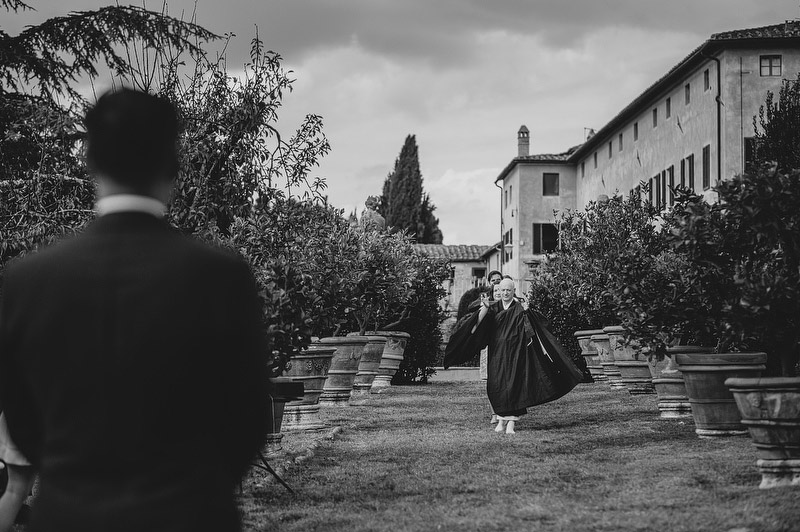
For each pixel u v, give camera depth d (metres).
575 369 10.96
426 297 23.88
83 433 2.24
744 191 8.20
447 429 11.54
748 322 8.30
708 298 9.39
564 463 8.19
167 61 9.36
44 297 2.31
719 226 9.13
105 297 2.29
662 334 9.80
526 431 11.14
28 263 2.38
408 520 6.04
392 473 7.99
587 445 9.48
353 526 5.93
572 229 22.03
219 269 2.36
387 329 22.64
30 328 2.30
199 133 8.98
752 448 8.52
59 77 9.91
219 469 2.36
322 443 10.12
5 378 2.36
